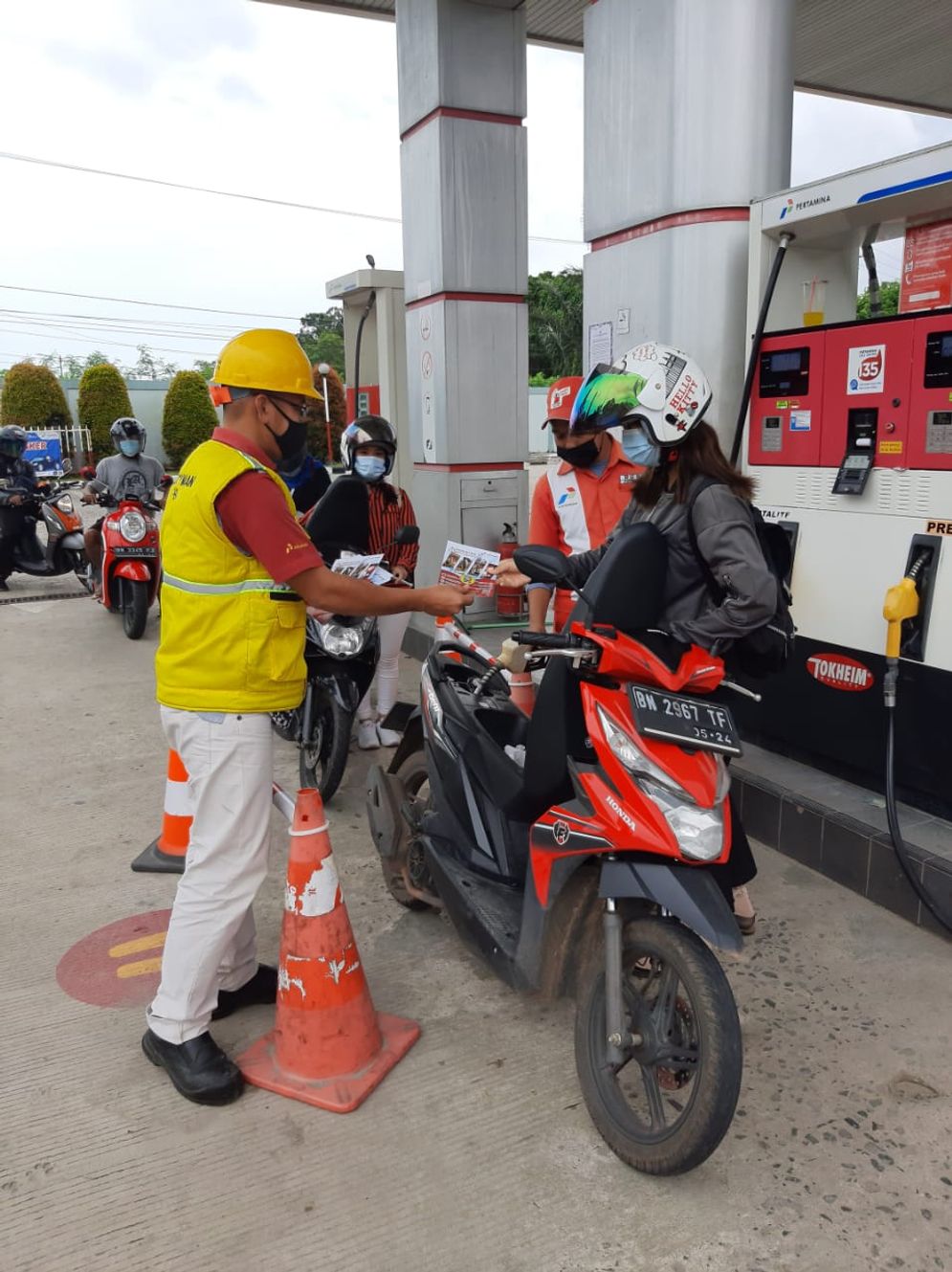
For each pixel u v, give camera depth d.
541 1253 2.08
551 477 4.08
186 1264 2.07
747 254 4.26
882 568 3.60
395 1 6.98
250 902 2.57
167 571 2.43
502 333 7.04
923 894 3.20
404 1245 2.11
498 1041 2.81
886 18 7.74
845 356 3.62
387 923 3.49
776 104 4.22
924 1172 2.29
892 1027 2.82
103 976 3.16
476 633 7.03
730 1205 2.21
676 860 2.19
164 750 5.30
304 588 2.36
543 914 2.48
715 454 2.63
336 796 4.61
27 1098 2.59
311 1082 2.59
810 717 3.97
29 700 6.28
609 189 4.70
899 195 3.38
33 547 10.11
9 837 4.23
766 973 3.09
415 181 6.99
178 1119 2.51
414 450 7.50
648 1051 2.23
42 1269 2.06
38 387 29.94
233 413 2.46
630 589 2.42
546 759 2.55
